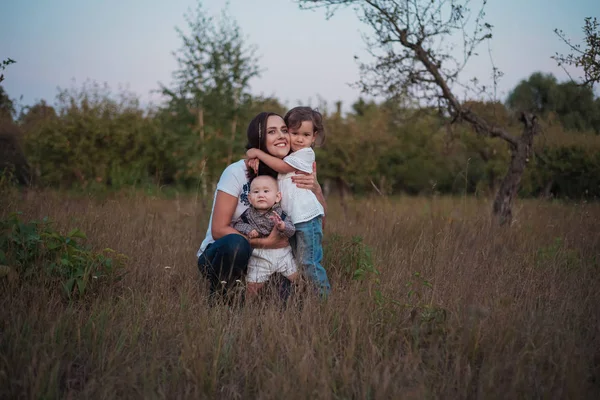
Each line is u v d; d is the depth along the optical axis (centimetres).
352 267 412
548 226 596
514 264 441
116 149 1614
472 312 299
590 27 543
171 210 749
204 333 292
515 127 999
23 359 254
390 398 240
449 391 245
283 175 378
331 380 250
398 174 2148
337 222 632
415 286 375
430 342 288
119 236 490
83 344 288
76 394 244
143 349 286
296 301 346
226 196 372
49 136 1553
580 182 1006
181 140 1368
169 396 242
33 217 507
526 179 1023
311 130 391
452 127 826
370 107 2359
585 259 460
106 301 342
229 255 349
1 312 303
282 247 372
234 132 1361
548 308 341
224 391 255
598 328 309
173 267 418
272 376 252
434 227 594
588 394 245
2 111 816
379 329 308
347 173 1902
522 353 274
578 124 960
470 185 1238
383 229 572
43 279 347
